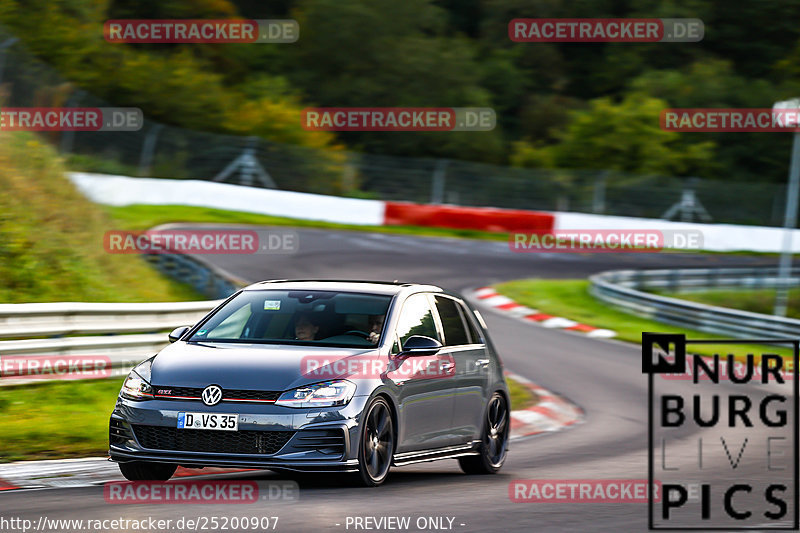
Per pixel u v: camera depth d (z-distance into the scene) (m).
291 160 151.00
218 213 127.94
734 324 90.44
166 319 51.34
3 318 42.00
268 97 188.75
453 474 33.00
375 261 108.25
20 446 33.00
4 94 118.38
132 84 174.75
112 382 46.41
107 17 188.88
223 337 28.97
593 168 194.88
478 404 32.22
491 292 100.44
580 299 103.31
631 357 74.88
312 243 115.25
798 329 84.75
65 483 27.09
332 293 30.12
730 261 141.00
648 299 98.12
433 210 139.75
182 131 145.75
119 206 120.75
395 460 27.98
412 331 29.88
